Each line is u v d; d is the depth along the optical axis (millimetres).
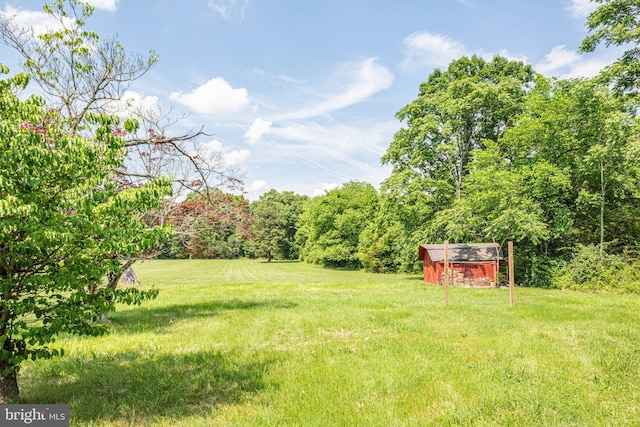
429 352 7715
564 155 25625
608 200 26781
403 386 5816
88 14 9711
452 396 5441
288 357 7434
